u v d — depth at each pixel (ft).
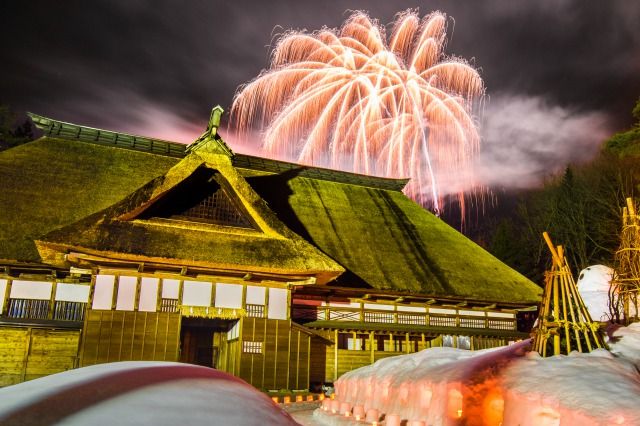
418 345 76.43
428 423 27.12
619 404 18.72
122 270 55.57
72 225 52.60
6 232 55.98
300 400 51.93
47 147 75.61
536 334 30.27
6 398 10.29
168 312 55.88
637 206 49.80
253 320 59.52
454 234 94.22
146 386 11.69
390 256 79.05
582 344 29.35
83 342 51.80
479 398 24.82
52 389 10.83
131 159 80.79
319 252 61.36
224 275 59.62
